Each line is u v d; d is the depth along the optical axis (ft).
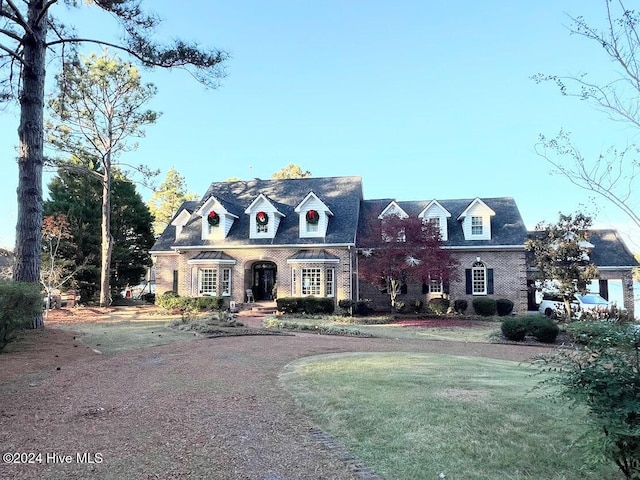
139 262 119.24
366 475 14.07
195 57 51.67
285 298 82.17
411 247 75.87
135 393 23.86
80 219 98.48
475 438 16.99
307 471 14.28
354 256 90.48
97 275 100.48
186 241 94.73
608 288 88.94
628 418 12.00
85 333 49.08
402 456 15.55
